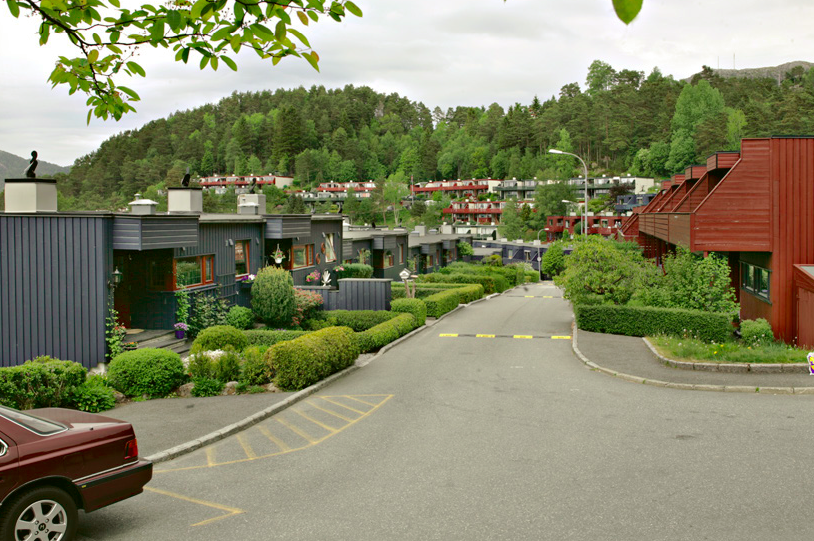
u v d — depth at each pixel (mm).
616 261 22641
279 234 23062
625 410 10914
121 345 15242
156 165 158000
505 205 114188
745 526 5992
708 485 7102
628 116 138250
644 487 7098
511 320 26938
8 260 15227
